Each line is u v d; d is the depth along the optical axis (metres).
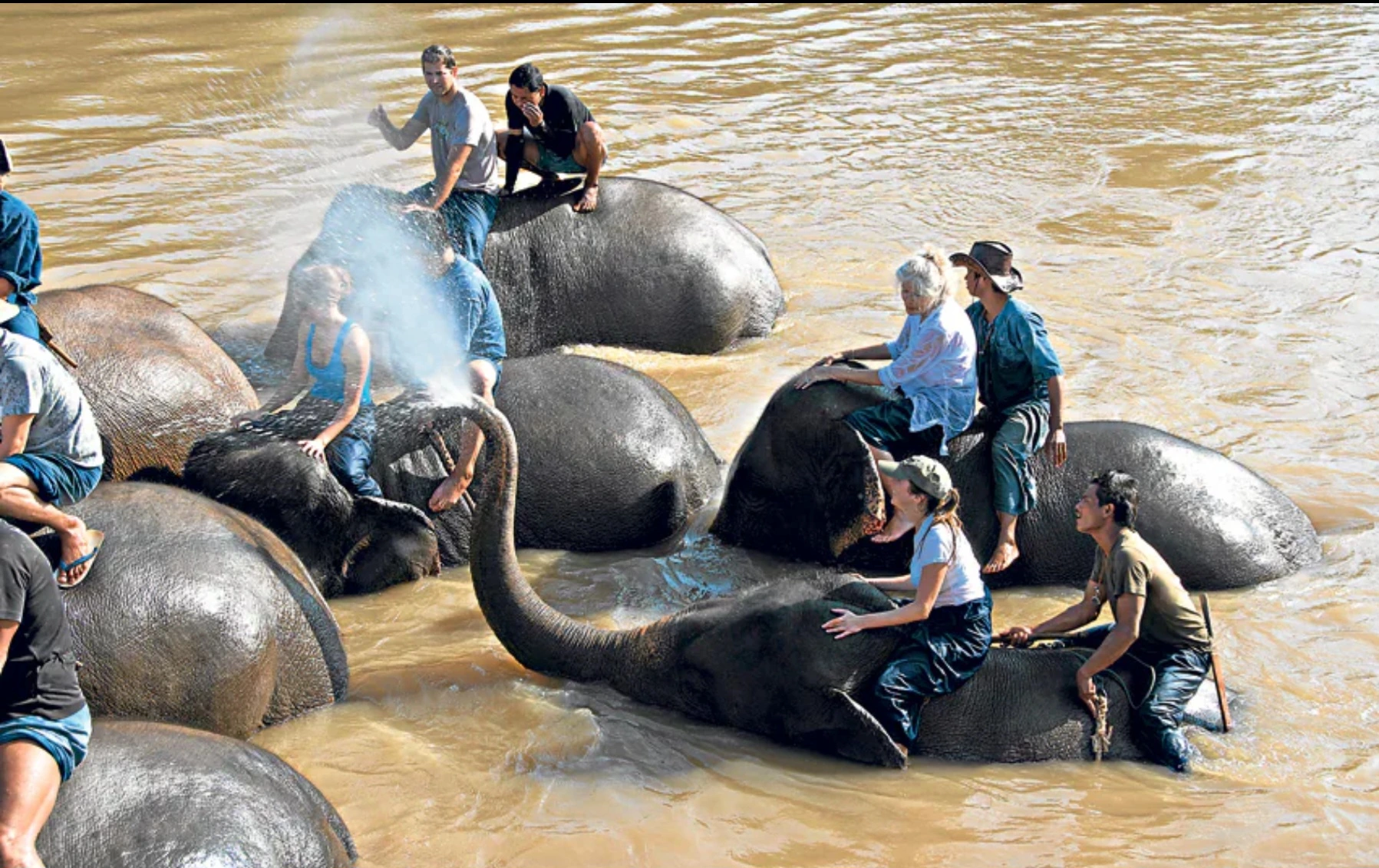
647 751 6.60
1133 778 6.46
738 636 6.77
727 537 8.70
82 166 14.83
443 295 8.24
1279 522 8.30
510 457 6.94
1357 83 21.05
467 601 7.93
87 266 12.09
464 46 20.83
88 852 4.79
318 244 9.46
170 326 7.95
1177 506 8.12
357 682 7.07
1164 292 12.59
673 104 18.25
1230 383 10.68
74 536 5.87
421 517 7.77
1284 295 12.57
